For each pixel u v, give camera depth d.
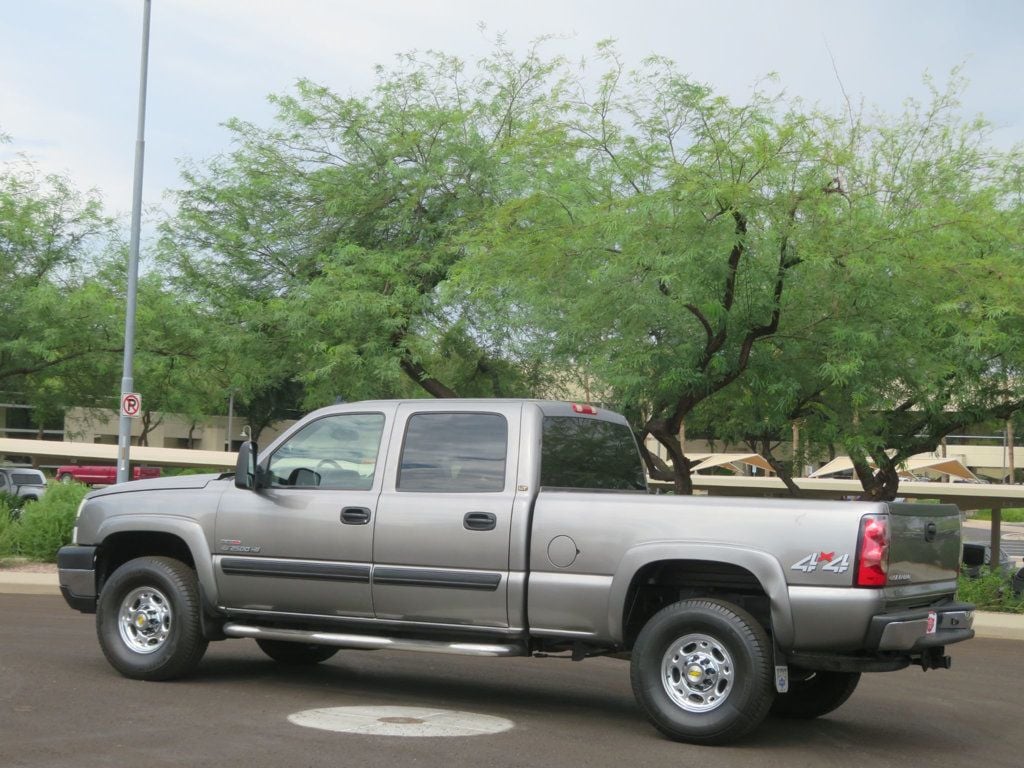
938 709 9.52
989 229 16.30
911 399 18.59
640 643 7.73
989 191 17.59
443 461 8.58
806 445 20.58
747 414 19.14
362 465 8.87
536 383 22.52
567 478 8.64
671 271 15.30
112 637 9.49
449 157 22.28
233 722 7.77
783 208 15.41
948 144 18.69
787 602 7.38
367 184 22.22
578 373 20.05
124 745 6.98
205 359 25.39
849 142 17.53
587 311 16.58
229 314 23.61
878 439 17.72
